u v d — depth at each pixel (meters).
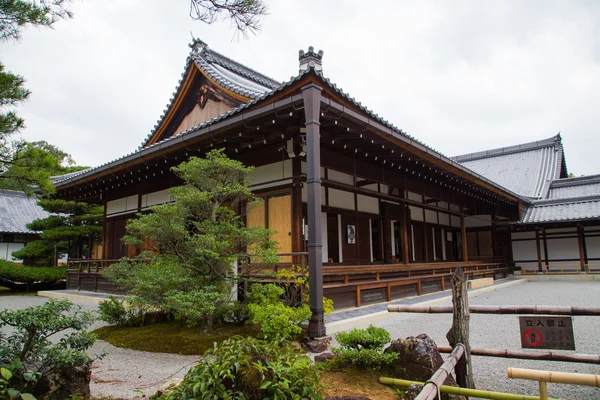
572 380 2.77
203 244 6.44
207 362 3.13
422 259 15.73
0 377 3.18
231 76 13.70
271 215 9.63
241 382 2.96
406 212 14.57
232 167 6.97
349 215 11.72
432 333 7.20
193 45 13.81
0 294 16.62
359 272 9.80
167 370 5.30
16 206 26.22
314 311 6.47
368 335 4.74
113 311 7.93
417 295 12.14
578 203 21.06
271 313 6.16
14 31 4.38
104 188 14.45
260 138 9.14
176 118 14.59
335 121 7.70
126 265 7.55
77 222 18.33
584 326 7.69
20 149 5.75
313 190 6.62
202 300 6.10
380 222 13.05
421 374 3.95
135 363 5.66
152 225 6.62
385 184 12.51
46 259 19.14
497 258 20.72
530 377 2.88
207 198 6.78
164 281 6.32
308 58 8.38
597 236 20.11
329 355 5.02
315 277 6.51
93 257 20.11
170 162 10.67
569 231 20.86
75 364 3.76
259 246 7.07
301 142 8.75
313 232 6.58
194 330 7.11
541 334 3.64
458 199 17.56
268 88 15.72
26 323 3.48
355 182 11.02
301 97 6.82
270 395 2.92
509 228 21.58
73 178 13.21
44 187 5.90
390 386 4.05
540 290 14.78
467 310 3.88
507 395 3.08
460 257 20.28
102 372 5.22
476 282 15.34
